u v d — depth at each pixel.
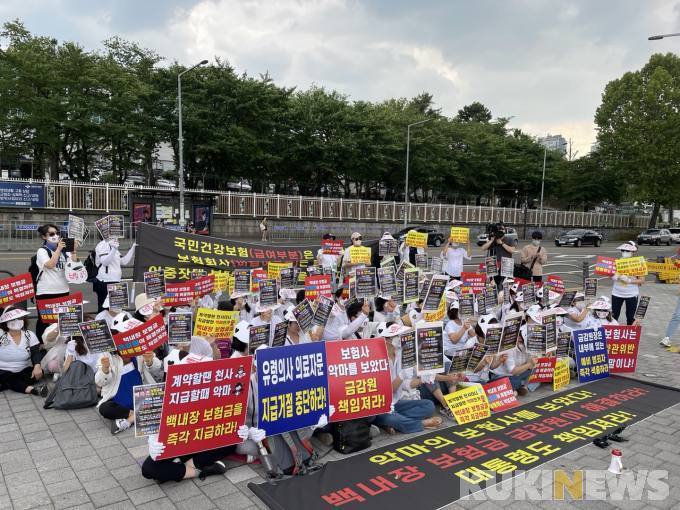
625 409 6.91
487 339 6.75
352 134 36.34
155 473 4.61
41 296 7.91
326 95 38.69
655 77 45.12
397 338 6.21
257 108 31.89
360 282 8.61
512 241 12.91
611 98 47.34
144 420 4.55
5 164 31.62
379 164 38.91
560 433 6.07
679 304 10.41
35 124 25.73
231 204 32.16
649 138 45.66
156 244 9.91
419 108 61.88
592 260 29.14
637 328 8.61
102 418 6.11
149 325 5.59
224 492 4.61
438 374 6.61
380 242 11.83
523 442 5.79
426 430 6.09
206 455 4.88
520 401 7.17
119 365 5.82
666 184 45.44
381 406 5.71
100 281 9.02
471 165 47.81
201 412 4.73
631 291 10.44
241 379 4.89
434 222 43.44
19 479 4.70
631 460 5.42
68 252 8.26
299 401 5.19
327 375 5.42
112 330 5.67
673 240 46.53
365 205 38.97
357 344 5.66
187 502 4.41
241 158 32.25
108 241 9.02
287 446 5.06
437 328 6.09
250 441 5.13
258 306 7.21
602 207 67.50
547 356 7.71
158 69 30.23
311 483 4.77
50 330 7.15
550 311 7.71
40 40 27.44
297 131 35.69
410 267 11.23
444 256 12.01
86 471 4.88
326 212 36.72
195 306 8.16
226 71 31.22
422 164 41.94
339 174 39.50
